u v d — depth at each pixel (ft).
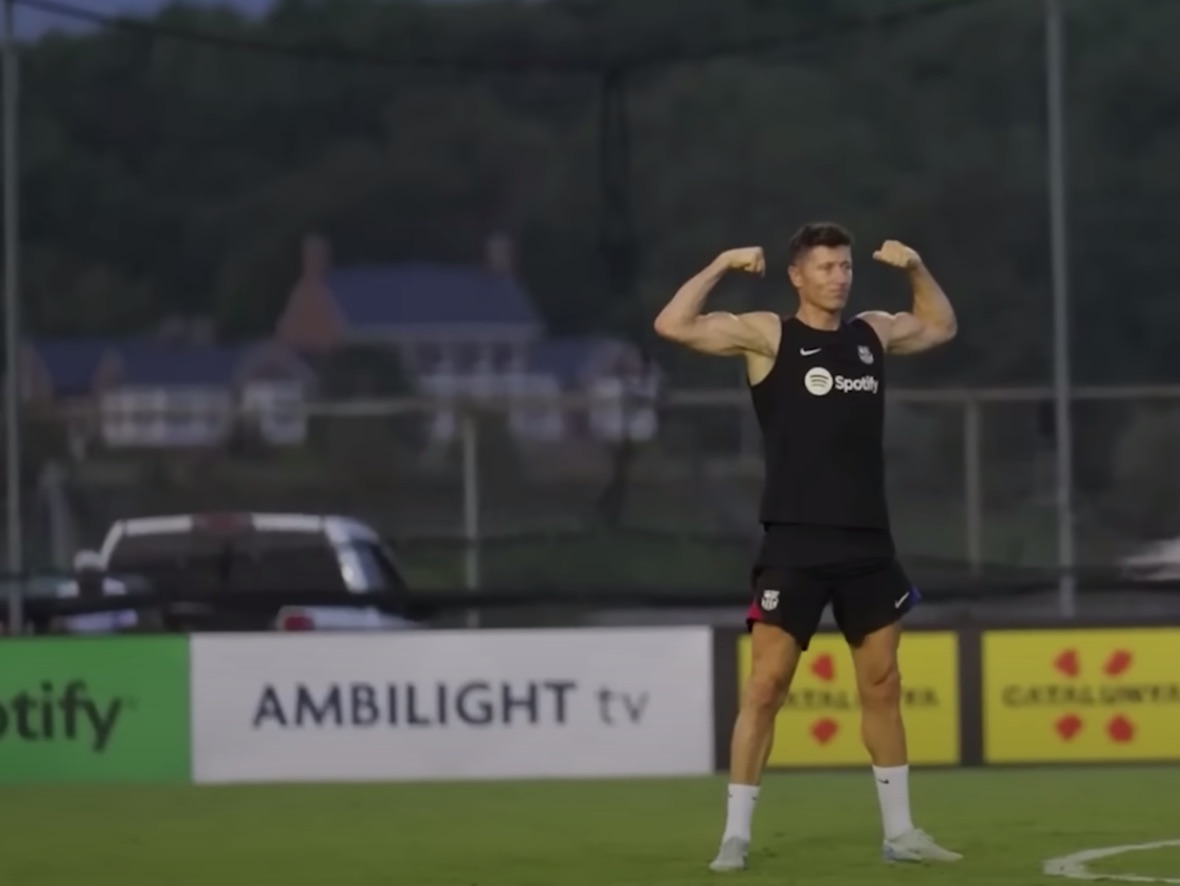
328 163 423.23
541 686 152.35
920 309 104.22
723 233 370.12
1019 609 177.37
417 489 219.82
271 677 152.46
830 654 151.12
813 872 101.65
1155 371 321.52
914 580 176.24
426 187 427.74
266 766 152.35
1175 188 334.03
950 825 122.11
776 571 99.71
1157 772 150.20
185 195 413.39
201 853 116.06
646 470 232.94
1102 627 151.94
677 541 195.83
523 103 426.92
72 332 401.90
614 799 139.85
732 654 152.35
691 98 375.86
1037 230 338.13
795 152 367.25
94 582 181.16
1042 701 151.94
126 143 408.26
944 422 205.87
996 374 320.09
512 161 427.33
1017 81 351.05
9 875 108.58
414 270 428.15
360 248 426.92
